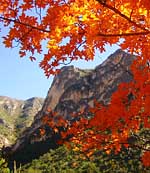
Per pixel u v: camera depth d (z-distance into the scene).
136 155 45.41
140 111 5.57
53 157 93.81
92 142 6.74
